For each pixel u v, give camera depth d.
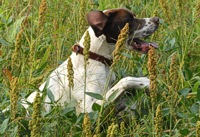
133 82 6.29
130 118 6.20
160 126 5.16
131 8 8.43
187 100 6.48
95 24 6.60
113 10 6.80
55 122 5.82
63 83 6.55
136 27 6.85
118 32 6.66
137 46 6.87
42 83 6.82
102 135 6.07
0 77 7.27
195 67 7.27
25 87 6.67
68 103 6.24
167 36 7.69
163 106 6.30
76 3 8.61
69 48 7.68
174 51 7.40
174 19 7.88
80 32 7.59
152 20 6.91
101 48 6.62
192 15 7.77
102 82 6.57
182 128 5.78
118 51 5.70
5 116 6.01
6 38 7.82
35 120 5.21
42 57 7.65
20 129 5.86
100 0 8.68
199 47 7.53
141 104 6.31
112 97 6.02
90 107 6.44
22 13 8.70
